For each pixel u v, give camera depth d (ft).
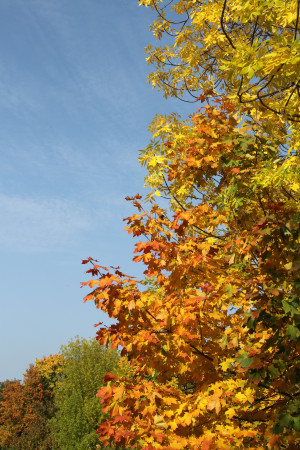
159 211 14.06
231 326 12.78
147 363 12.37
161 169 17.85
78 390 64.34
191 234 17.95
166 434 10.69
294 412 9.86
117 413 10.88
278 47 9.39
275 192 14.34
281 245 11.32
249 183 13.80
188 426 10.85
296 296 10.36
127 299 11.49
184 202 19.12
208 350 12.17
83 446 58.03
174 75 23.20
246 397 11.44
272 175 11.78
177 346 11.86
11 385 86.79
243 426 12.26
